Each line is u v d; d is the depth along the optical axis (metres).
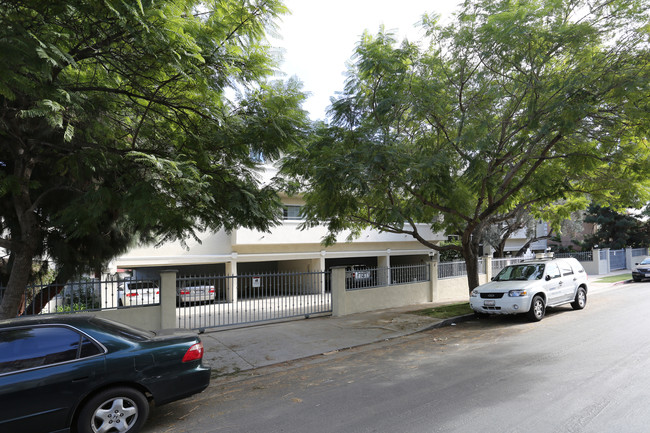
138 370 4.44
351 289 13.10
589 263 27.25
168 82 6.32
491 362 6.89
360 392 5.70
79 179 6.85
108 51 5.57
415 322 11.07
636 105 8.30
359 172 8.11
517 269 12.05
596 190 12.05
